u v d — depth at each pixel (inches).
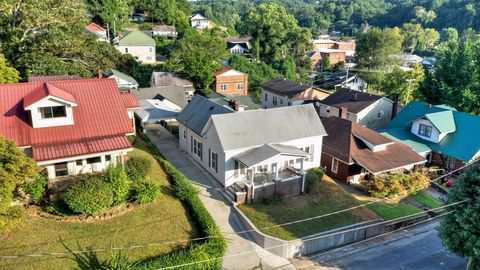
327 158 1261.1
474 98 1807.3
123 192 799.7
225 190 1023.6
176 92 1861.5
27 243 682.8
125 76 2050.9
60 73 1620.3
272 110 1128.8
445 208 862.5
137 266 664.4
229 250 815.1
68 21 1756.9
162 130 1514.5
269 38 3371.1
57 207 765.3
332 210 985.5
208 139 1089.4
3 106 886.4
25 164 683.4
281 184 1004.6
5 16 1589.6
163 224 789.9
